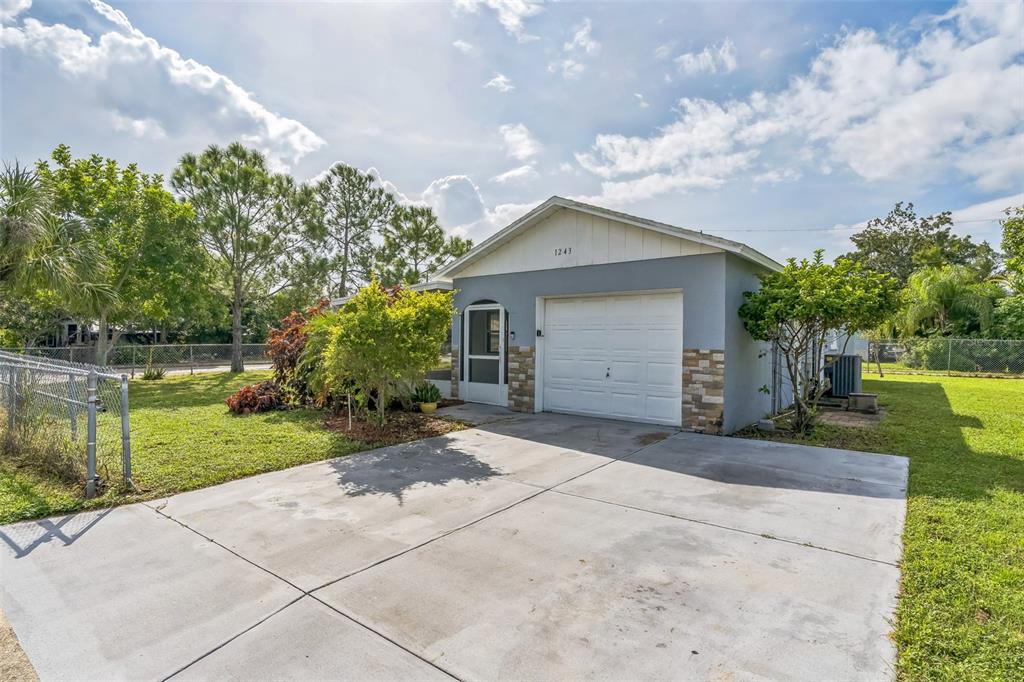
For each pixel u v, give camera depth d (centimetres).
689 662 252
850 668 247
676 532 420
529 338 1042
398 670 248
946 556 365
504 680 240
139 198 1620
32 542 400
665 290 863
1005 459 645
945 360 2128
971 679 237
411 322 759
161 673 247
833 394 1230
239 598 316
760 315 809
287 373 1036
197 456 652
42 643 271
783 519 447
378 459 666
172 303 1681
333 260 2266
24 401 631
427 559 370
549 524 439
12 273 901
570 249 976
